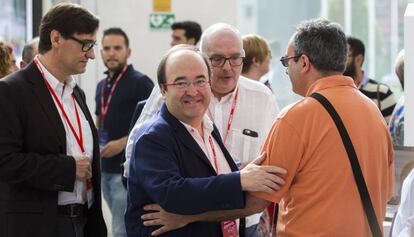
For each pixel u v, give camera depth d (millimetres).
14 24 6059
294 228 2518
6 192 3115
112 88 5574
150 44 6492
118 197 5484
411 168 3281
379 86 5504
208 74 2648
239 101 3410
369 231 2498
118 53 5535
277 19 8445
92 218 3340
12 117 3023
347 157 2469
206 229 2600
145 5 6469
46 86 3160
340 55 2598
